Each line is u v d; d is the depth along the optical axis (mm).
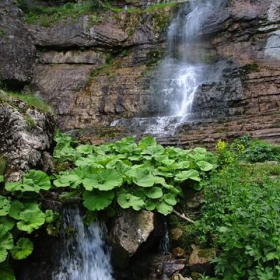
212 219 5680
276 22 14539
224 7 15539
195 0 16484
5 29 13844
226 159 6996
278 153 8398
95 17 16891
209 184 6281
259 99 12492
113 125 13172
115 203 5570
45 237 5355
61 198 5570
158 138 10648
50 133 6348
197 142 10234
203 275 5070
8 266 4824
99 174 5531
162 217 5934
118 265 5473
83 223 5613
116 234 5344
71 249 5500
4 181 5168
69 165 6820
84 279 5477
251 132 10172
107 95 14562
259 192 5195
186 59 16062
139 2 18703
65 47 16578
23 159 5312
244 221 4676
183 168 6582
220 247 5340
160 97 14133
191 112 13156
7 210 4883
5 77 13344
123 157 7043
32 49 14617
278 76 12742
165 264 5461
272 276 4156
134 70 15664
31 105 5895
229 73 13984
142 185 5590
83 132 12648
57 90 15156
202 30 15797
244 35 15078
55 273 5336
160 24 16656
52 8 17719
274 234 4352
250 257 4418
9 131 5434
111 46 16625
